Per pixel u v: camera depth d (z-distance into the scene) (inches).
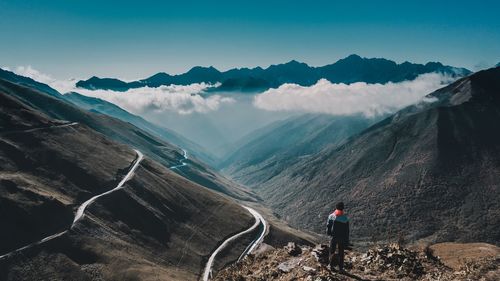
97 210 7367.1
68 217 6752.0
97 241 6382.9
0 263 5255.9
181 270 6776.6
